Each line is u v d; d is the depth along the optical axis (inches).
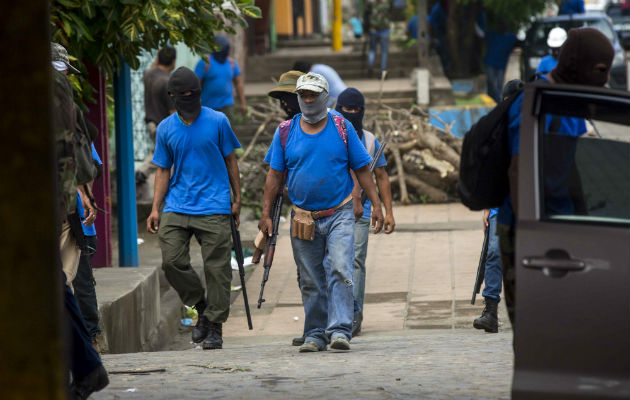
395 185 1371.8
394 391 391.2
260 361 517.7
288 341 729.6
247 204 1298.0
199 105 622.5
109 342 621.0
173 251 628.4
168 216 629.9
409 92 1845.5
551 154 306.2
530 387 282.0
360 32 2544.3
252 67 2160.4
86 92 724.0
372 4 2100.1
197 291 641.6
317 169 534.6
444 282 903.7
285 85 664.4
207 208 623.2
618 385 277.3
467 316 778.8
